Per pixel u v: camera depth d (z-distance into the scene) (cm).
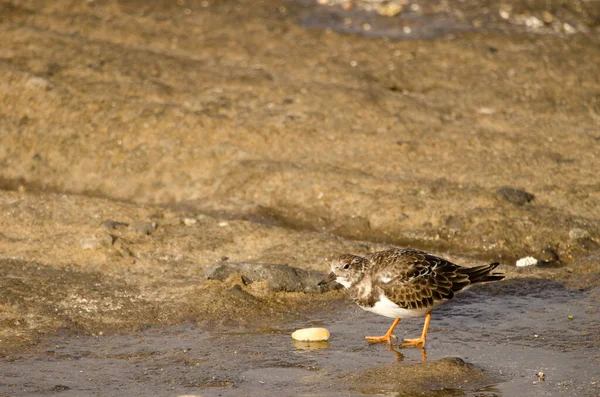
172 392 955
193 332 1123
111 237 1380
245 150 1758
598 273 1310
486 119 1895
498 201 1534
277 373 1007
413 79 2102
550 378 988
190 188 1688
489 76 2116
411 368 1009
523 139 1794
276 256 1365
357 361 1040
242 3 2598
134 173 1730
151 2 2547
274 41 2298
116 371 1009
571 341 1088
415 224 1502
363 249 1391
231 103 1939
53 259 1330
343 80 2070
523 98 2006
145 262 1340
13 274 1266
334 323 1160
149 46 2253
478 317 1176
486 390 962
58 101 1908
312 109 1914
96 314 1164
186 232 1451
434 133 1814
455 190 1575
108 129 1836
